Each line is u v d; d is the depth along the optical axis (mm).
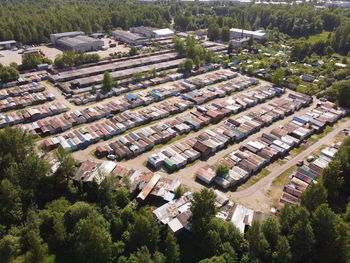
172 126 151875
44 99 179500
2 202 94125
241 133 144125
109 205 98188
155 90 193625
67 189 109312
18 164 109500
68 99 185125
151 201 105750
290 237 81562
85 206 91875
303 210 83250
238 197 108750
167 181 111938
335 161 100750
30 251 81938
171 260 82625
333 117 161375
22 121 155500
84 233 82625
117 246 84688
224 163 122438
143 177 113062
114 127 149250
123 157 129500
